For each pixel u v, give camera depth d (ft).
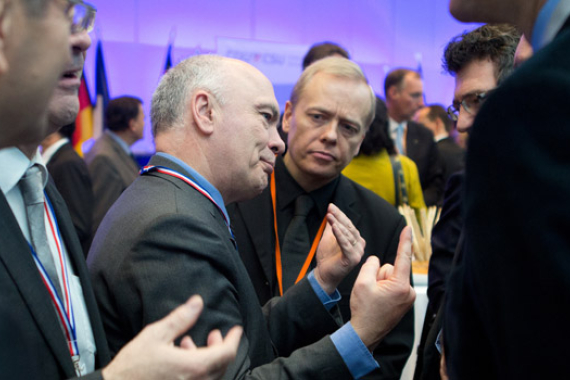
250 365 3.37
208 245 3.09
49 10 1.86
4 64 1.78
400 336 5.03
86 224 9.32
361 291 3.52
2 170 2.60
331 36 23.39
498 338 1.73
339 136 4.99
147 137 19.30
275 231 5.16
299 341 4.13
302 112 5.07
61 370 2.34
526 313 1.62
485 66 4.55
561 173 1.59
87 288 2.99
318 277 4.19
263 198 5.27
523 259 1.63
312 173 5.06
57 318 2.38
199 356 2.06
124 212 3.28
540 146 1.64
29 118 1.94
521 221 1.63
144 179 3.53
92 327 2.93
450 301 2.03
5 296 2.15
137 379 2.00
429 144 11.46
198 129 3.58
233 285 3.29
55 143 9.45
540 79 1.68
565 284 1.54
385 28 24.20
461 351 1.91
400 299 3.49
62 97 2.76
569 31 1.76
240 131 3.60
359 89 5.04
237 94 3.62
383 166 7.71
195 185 3.44
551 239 1.57
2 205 2.31
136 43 19.93
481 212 1.74
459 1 2.16
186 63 3.76
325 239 4.33
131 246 3.06
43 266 2.70
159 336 2.06
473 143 1.80
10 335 2.05
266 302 4.98
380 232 5.31
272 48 18.54
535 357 1.61
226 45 17.94
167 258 2.99
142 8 19.97
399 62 24.58
